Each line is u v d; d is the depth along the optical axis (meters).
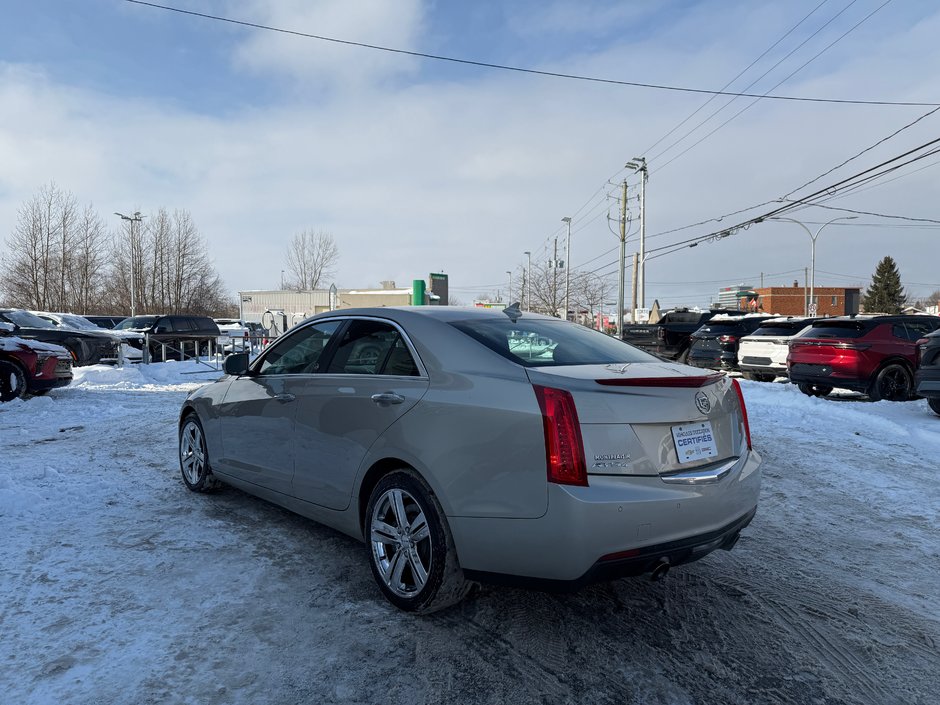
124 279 49.75
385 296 50.94
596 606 3.24
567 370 2.88
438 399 2.99
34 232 39.91
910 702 2.48
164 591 3.29
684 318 18.78
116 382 13.95
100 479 5.41
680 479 2.76
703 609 3.22
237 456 4.48
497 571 2.78
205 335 20.84
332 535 4.16
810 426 8.21
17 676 2.49
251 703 2.38
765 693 2.51
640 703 2.44
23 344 10.23
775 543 4.21
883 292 89.12
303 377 3.89
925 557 3.98
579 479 2.58
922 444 7.20
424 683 2.53
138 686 2.45
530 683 2.55
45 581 3.35
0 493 4.57
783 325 14.67
